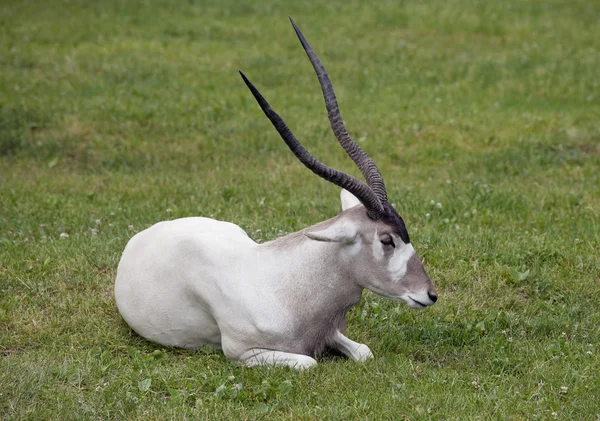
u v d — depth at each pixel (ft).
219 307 70.33
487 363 72.69
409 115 163.22
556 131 152.46
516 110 166.09
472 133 152.87
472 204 113.29
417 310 82.69
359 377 68.08
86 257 92.27
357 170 135.74
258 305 69.26
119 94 168.25
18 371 67.46
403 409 63.36
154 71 186.50
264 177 129.18
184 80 181.47
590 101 171.53
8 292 84.64
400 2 265.13
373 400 64.39
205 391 66.90
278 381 66.64
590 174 131.75
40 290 85.10
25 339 75.77
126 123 152.46
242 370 68.85
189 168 136.46
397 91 180.24
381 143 147.74
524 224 107.45
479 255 93.76
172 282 73.00
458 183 126.93
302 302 69.67
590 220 108.06
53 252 93.61
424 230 102.17
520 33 228.63
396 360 71.82
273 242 72.18
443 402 64.34
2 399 63.87
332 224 67.87
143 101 165.17
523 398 66.18
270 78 186.50
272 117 63.46
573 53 207.92
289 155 142.41
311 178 129.59
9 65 183.83
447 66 198.59
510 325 80.64
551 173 132.36
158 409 63.62
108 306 82.69
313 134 151.64
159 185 123.65
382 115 163.22
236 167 136.26
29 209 110.22
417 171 134.51
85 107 159.12
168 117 156.87
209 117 157.99
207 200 115.44
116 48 204.03
